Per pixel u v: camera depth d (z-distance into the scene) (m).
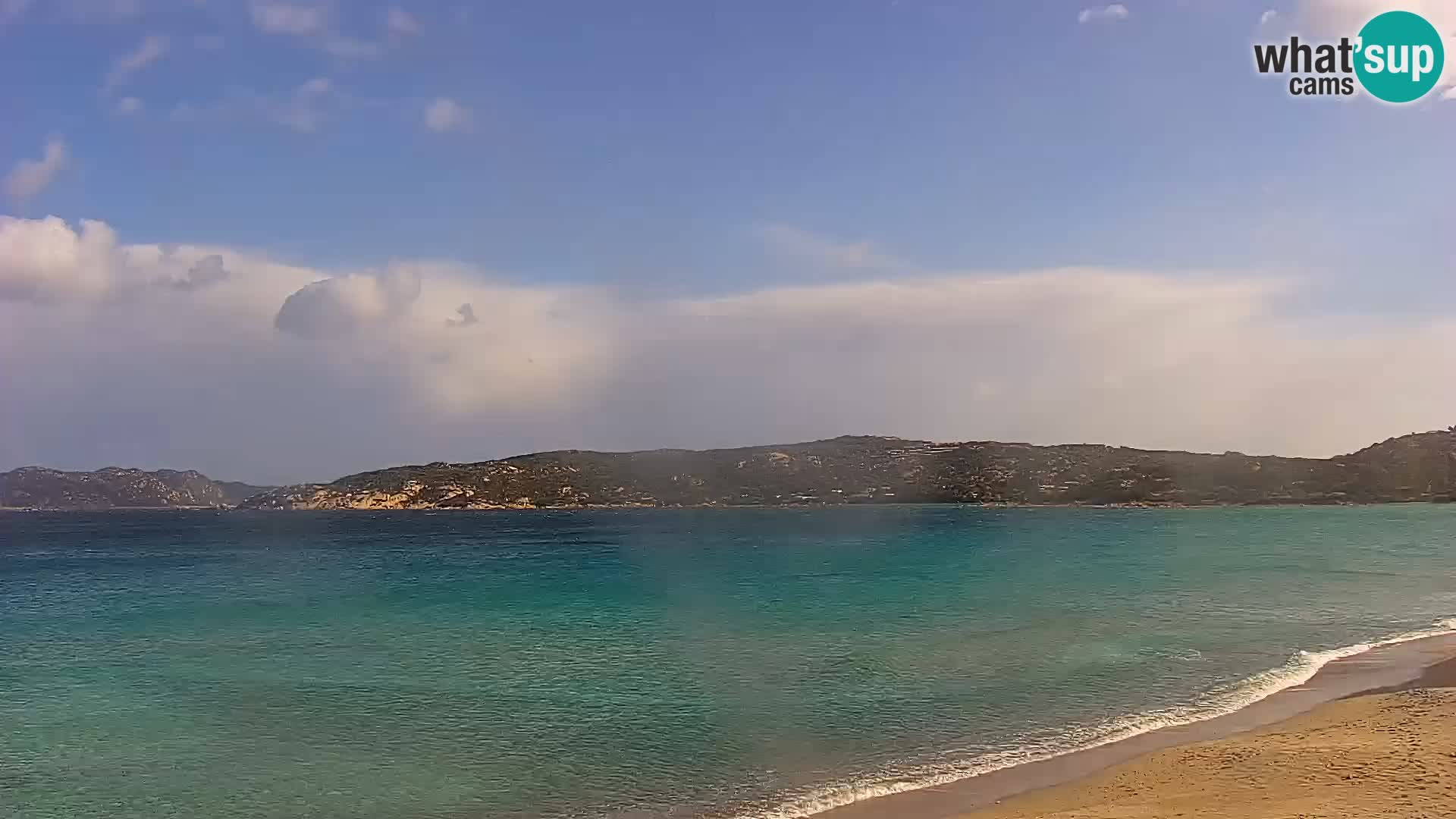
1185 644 29.38
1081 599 42.97
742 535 111.38
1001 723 19.69
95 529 148.75
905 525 137.12
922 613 38.12
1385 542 88.44
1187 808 13.20
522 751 18.55
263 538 116.81
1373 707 19.69
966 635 31.91
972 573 58.44
